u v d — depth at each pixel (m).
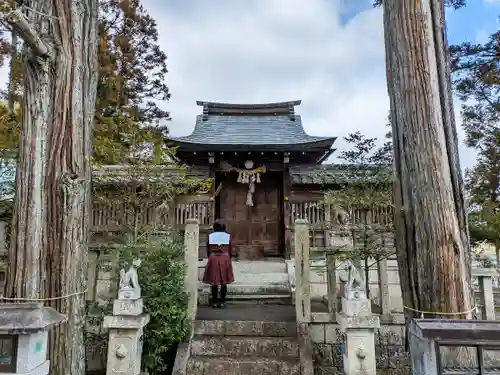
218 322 5.27
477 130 10.92
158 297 4.62
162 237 5.50
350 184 6.28
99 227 6.61
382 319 5.31
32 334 2.39
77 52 4.21
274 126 12.85
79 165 4.08
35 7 4.18
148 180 6.09
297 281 5.20
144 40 13.65
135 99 13.71
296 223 5.36
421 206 3.66
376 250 5.34
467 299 3.50
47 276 3.82
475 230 6.89
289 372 4.53
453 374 2.29
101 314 4.95
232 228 11.75
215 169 11.20
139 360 4.22
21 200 3.89
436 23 3.96
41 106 4.03
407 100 3.85
